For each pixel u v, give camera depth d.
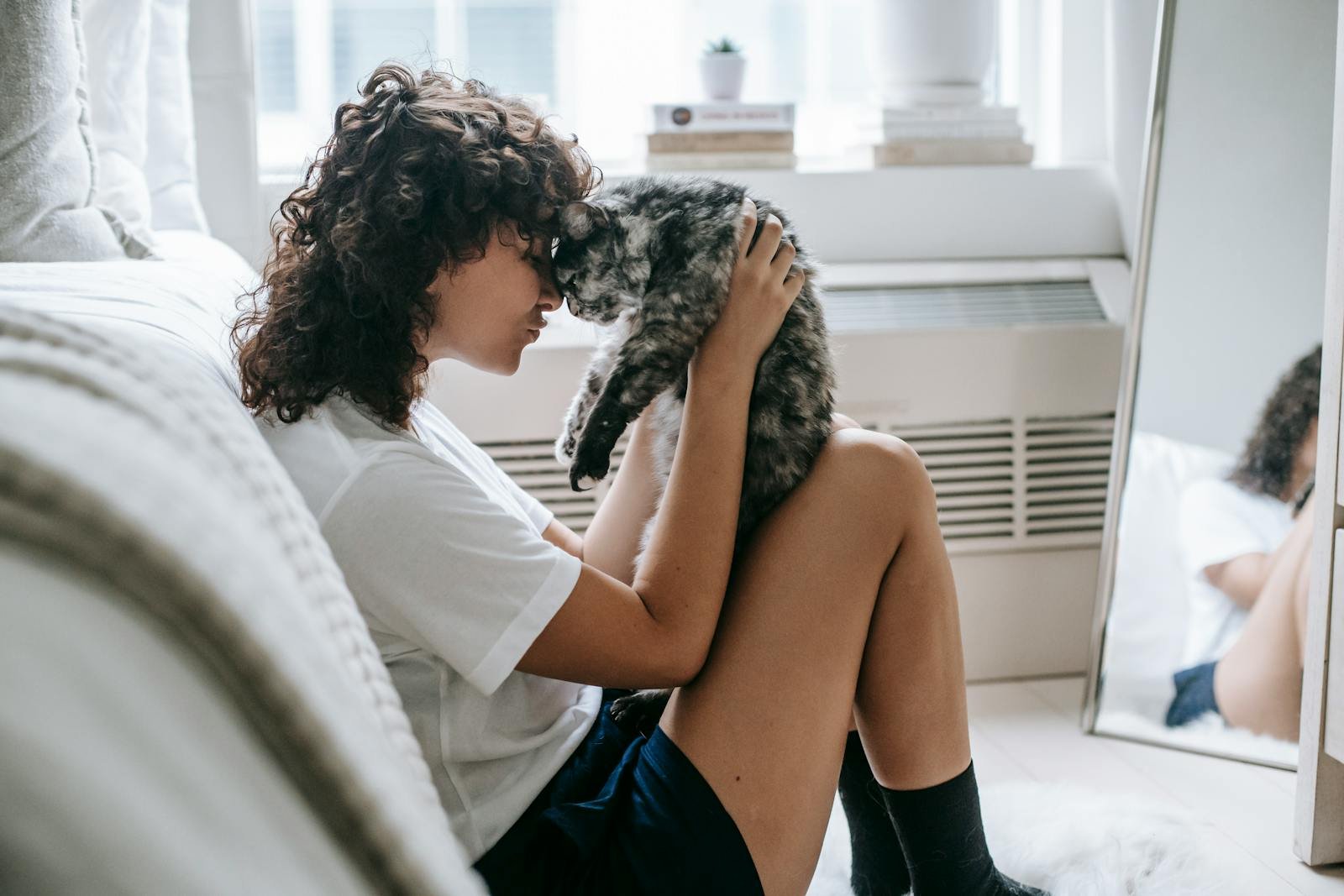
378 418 1.01
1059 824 1.48
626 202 1.30
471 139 1.02
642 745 1.10
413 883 0.50
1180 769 1.81
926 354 2.14
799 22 2.60
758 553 1.07
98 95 1.71
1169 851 1.45
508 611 0.93
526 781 1.02
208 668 0.48
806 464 1.20
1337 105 1.43
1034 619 2.25
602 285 1.30
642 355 1.22
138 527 0.45
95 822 0.41
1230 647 1.84
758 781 0.99
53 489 0.44
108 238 1.44
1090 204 2.38
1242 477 1.83
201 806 0.44
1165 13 1.87
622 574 1.28
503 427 2.08
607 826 1.00
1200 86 1.86
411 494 0.92
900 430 2.17
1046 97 2.60
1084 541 2.23
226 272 1.58
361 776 0.50
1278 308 1.80
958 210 2.34
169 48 1.92
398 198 0.98
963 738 1.10
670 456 1.30
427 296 1.03
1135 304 1.94
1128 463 1.95
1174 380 1.91
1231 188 1.85
